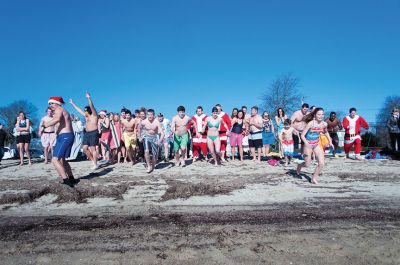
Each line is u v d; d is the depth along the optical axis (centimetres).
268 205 536
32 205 546
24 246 365
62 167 677
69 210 515
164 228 423
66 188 624
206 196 599
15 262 325
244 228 420
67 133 679
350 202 550
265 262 321
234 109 1223
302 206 529
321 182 729
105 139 1159
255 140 1187
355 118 1266
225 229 416
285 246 359
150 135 895
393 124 1266
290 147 1068
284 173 854
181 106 1032
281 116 1286
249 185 693
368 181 740
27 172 937
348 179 765
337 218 461
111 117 1198
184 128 1044
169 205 540
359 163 1098
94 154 980
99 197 597
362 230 408
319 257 331
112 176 822
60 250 354
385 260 323
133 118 1140
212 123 1066
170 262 324
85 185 675
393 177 785
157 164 1103
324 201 559
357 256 333
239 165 1069
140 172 902
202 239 383
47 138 1173
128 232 409
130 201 567
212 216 476
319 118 704
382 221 445
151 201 567
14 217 479
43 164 1158
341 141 2241
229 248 356
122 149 1202
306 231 406
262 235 393
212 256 336
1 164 1216
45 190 620
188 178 788
